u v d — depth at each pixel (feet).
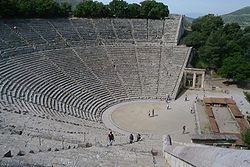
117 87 265.34
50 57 261.24
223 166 29.58
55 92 219.41
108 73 277.03
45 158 66.23
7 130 109.09
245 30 395.14
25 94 193.98
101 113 226.99
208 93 281.33
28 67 232.12
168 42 326.65
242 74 292.61
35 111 171.63
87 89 246.88
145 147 110.42
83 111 216.13
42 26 298.97
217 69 321.73
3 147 78.07
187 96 271.49
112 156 75.82
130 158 75.20
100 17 354.33
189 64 306.14
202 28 374.22
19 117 146.30
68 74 252.42
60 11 329.31
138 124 211.61
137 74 283.79
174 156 59.31
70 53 280.92
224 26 378.53
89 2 356.59
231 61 299.58
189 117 225.56
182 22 365.40
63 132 133.69
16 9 291.38
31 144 87.76
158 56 305.12
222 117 219.20
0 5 276.41
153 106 246.68
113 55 298.35
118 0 364.38
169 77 282.77
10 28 271.28
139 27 345.72
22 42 262.67
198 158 37.96
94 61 284.00
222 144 151.53
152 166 68.13
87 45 302.04
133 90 266.77
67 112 200.64
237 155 29.66
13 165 56.85
